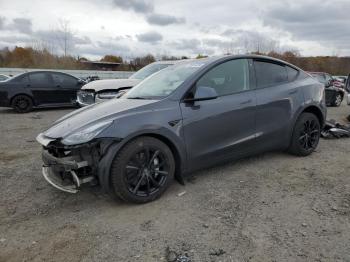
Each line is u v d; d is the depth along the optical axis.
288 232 2.94
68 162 3.31
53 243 2.88
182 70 4.32
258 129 4.43
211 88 3.82
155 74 4.80
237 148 4.25
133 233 3.01
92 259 2.65
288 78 4.97
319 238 2.83
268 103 4.49
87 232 3.05
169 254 2.67
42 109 12.74
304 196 3.68
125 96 4.37
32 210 3.51
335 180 4.13
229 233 2.96
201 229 3.04
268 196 3.70
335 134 6.44
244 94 4.31
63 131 3.48
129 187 3.46
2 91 11.20
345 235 2.86
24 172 4.69
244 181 4.15
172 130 3.65
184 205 3.53
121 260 2.62
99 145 3.36
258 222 3.13
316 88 5.24
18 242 2.91
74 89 12.47
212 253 2.67
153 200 3.64
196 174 4.41
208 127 3.93
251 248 2.72
